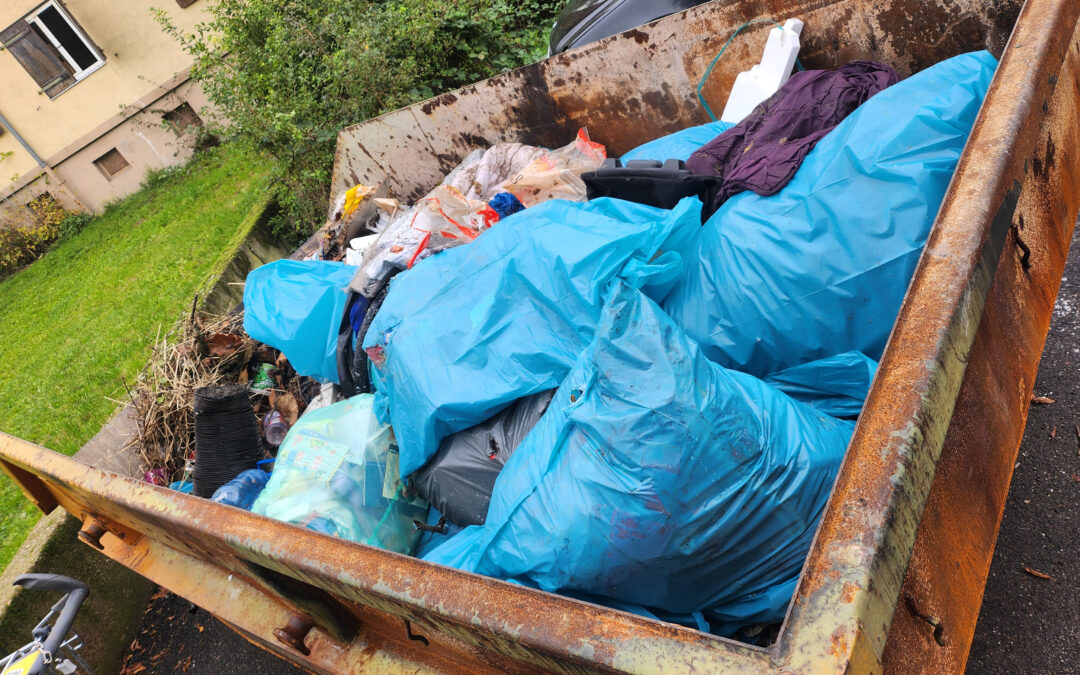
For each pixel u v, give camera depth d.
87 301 9.22
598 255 1.80
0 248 13.00
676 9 3.61
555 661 1.01
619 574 1.34
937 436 0.96
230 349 3.11
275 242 6.58
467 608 1.10
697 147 2.57
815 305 1.67
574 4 4.31
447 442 1.93
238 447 2.45
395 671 1.58
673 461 1.29
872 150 1.64
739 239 1.77
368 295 2.44
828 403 1.69
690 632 0.88
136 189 13.55
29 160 13.22
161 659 3.27
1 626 2.94
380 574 1.26
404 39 5.49
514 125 3.36
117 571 3.44
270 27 5.90
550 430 1.55
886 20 2.50
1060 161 1.57
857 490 0.89
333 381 2.59
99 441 3.06
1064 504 2.14
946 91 1.68
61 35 12.59
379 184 3.48
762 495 1.33
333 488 1.91
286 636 1.70
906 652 0.93
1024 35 1.48
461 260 2.16
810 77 2.29
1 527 4.84
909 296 1.10
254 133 5.84
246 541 1.53
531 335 1.86
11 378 8.09
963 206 1.18
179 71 12.93
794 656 0.78
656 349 1.38
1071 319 2.62
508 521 1.50
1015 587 2.01
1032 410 2.43
